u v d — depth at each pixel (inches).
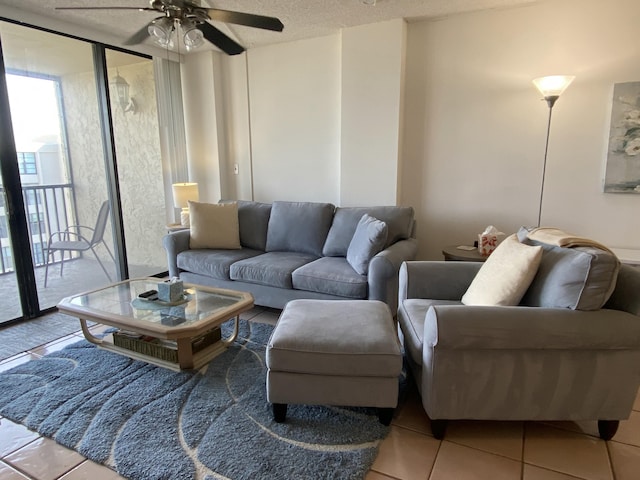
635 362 62.4
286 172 167.5
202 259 130.8
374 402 68.2
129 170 157.1
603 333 60.6
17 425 72.6
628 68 113.0
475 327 61.7
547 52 120.7
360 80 140.1
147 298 92.7
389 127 138.5
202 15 84.1
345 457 63.4
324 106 154.6
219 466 61.4
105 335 109.8
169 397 79.7
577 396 64.3
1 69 115.0
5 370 92.0
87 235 143.7
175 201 159.8
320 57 152.0
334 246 130.0
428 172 141.6
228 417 73.5
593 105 117.9
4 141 116.4
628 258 106.4
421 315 79.6
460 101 133.5
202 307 91.7
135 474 60.2
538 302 69.8
